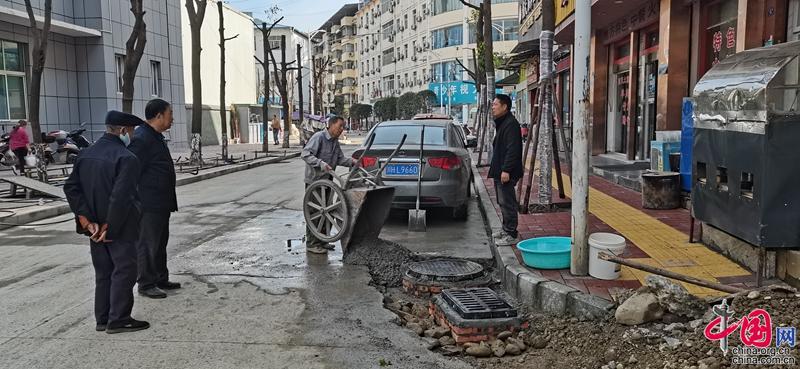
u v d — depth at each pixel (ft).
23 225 32.09
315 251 24.22
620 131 52.75
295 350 14.32
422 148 28.50
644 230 23.30
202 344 14.70
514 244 21.97
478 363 13.66
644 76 45.21
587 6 17.24
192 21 65.21
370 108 257.75
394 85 238.48
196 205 38.45
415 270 20.08
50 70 70.03
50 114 70.08
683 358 11.99
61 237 28.50
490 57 57.52
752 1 29.04
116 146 15.62
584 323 14.94
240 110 144.77
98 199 15.23
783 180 15.24
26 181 39.45
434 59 194.08
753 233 15.87
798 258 15.14
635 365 12.41
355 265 22.33
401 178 29.35
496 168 22.31
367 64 278.46
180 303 17.95
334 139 25.00
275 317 16.69
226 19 148.36
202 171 60.39
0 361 13.66
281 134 162.50
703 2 35.04
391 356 13.99
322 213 23.49
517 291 17.78
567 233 24.18
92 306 17.67
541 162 29.63
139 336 15.25
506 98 22.09
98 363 13.55
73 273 21.48
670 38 36.73
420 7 205.77
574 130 17.47
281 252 24.52
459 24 182.29
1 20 62.03
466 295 16.43
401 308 17.80
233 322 16.28
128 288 15.61
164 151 18.94
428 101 185.68
